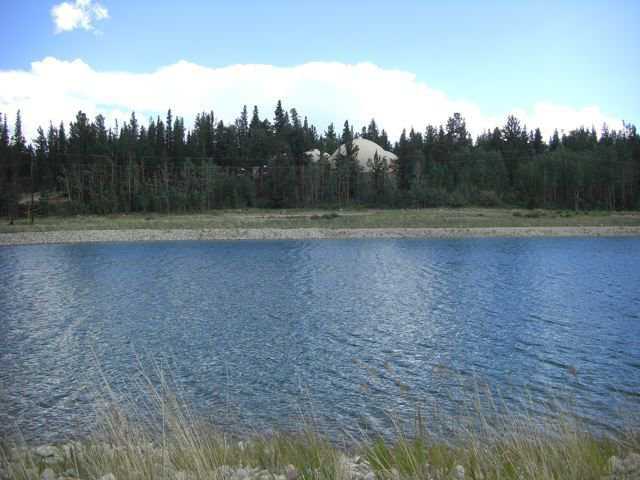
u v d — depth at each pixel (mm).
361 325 25188
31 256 57031
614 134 182375
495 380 17094
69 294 34188
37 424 13711
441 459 6910
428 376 17562
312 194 129625
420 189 124188
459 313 27734
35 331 24375
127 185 122000
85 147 141375
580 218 96750
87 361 19672
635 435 8898
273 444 8344
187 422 11766
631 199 127688
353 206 125125
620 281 38000
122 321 26359
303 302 31031
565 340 22188
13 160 129500
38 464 7711
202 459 6832
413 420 13359
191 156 145125
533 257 53344
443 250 60781
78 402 15352
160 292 34719
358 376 17625
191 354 20484
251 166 147500
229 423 13172
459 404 14594
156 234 77938
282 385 16719
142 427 9789
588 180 126625
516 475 6113
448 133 182375
